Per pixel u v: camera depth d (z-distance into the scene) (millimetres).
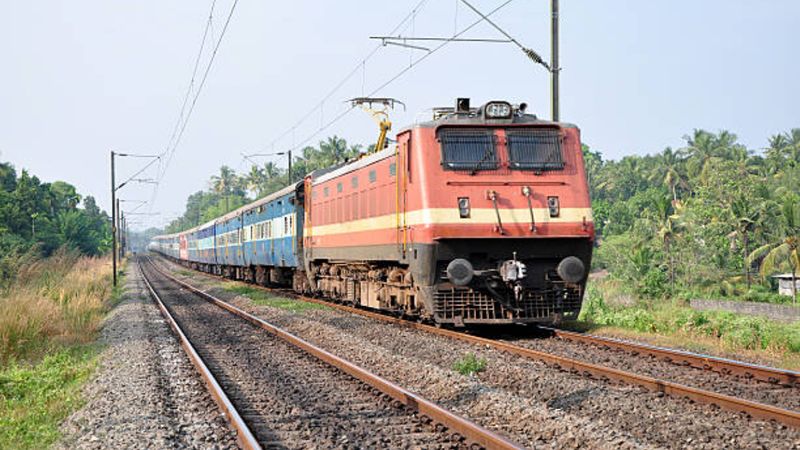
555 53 18516
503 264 13586
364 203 17328
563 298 14312
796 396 8672
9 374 12367
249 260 37156
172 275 56500
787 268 42938
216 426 8180
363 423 8125
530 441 7203
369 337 14992
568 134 14391
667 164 88062
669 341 13430
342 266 20953
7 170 76812
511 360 11273
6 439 8250
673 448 6789
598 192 97562
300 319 19109
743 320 13875
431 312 14125
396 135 14859
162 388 10523
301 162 97812
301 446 7363
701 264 42844
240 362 12930
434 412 7957
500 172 13914
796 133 85688
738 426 7301
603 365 10914
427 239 13609
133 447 7480
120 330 19078
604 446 6758
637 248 43531
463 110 14789
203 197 180375
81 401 10203
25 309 17734
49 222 67938
